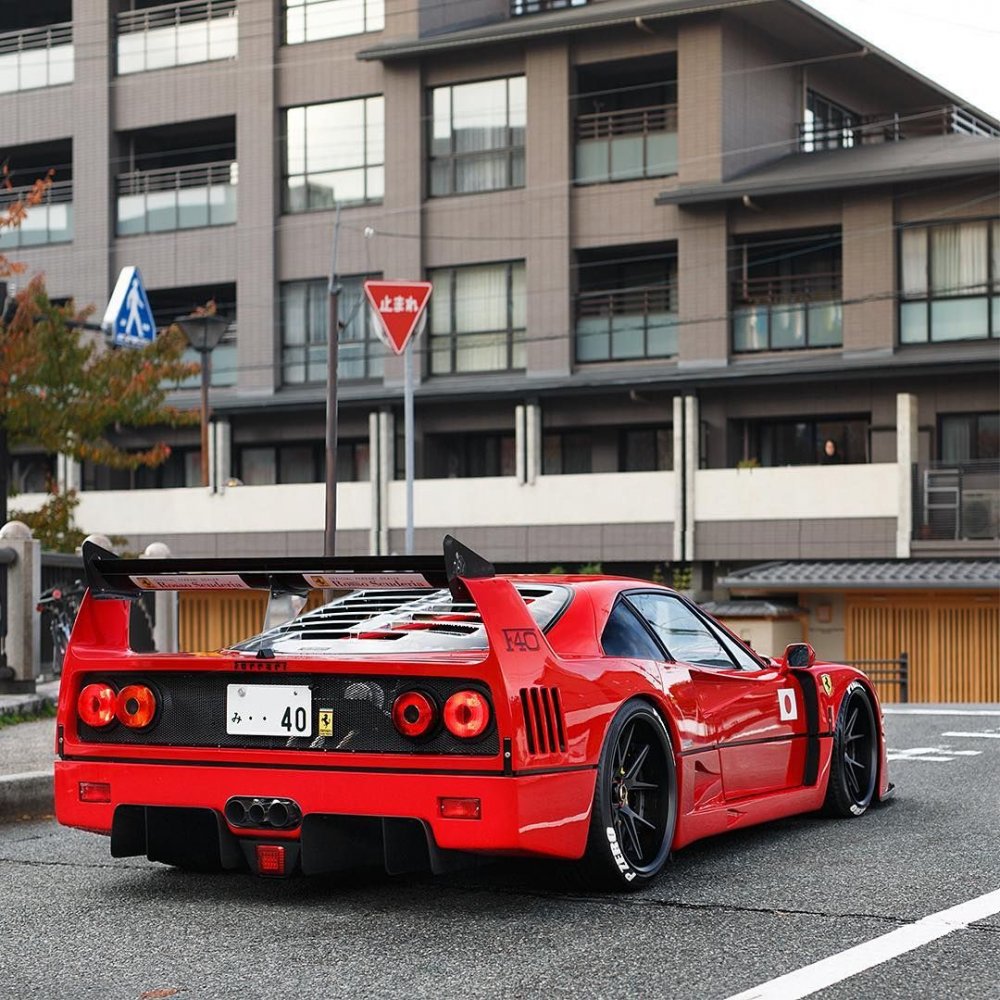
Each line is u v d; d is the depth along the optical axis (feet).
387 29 105.29
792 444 97.55
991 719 45.16
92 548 19.72
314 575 18.54
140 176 115.03
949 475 87.40
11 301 73.46
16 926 18.17
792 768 23.90
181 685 18.99
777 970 15.42
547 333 99.86
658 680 20.06
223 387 111.14
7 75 119.14
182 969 15.94
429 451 104.73
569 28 97.55
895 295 91.91
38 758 31.35
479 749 17.35
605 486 95.04
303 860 18.06
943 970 15.38
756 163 98.58
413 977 15.39
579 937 16.97
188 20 114.62
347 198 107.55
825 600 89.51
